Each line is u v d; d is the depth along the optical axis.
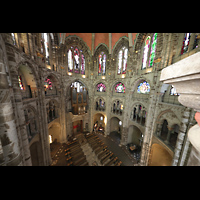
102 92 20.47
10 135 4.52
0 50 4.10
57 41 14.34
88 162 13.39
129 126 17.09
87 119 22.08
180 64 1.12
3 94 4.19
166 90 10.15
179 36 8.61
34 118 10.07
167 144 9.32
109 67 18.25
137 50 13.88
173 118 8.73
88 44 18.25
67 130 18.81
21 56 7.27
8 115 4.40
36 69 9.82
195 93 1.09
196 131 1.50
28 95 9.73
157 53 10.56
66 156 14.21
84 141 18.28
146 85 13.08
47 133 11.88
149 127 11.72
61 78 15.55
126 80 15.56
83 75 19.72
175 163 7.45
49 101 14.12
